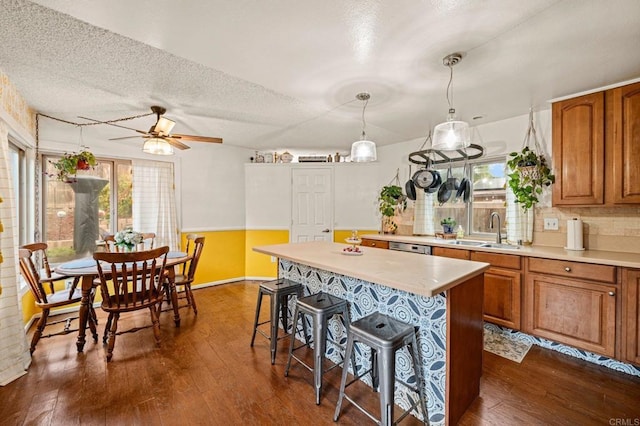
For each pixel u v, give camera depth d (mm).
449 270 1758
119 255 2316
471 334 1775
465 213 3701
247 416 1688
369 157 2488
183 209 4301
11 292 2084
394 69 2062
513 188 2846
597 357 2240
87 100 2658
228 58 1911
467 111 2969
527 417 1674
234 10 1441
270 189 4902
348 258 2184
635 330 2006
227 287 4449
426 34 1649
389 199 4117
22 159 3004
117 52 1883
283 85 2338
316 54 1866
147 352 2434
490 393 1892
